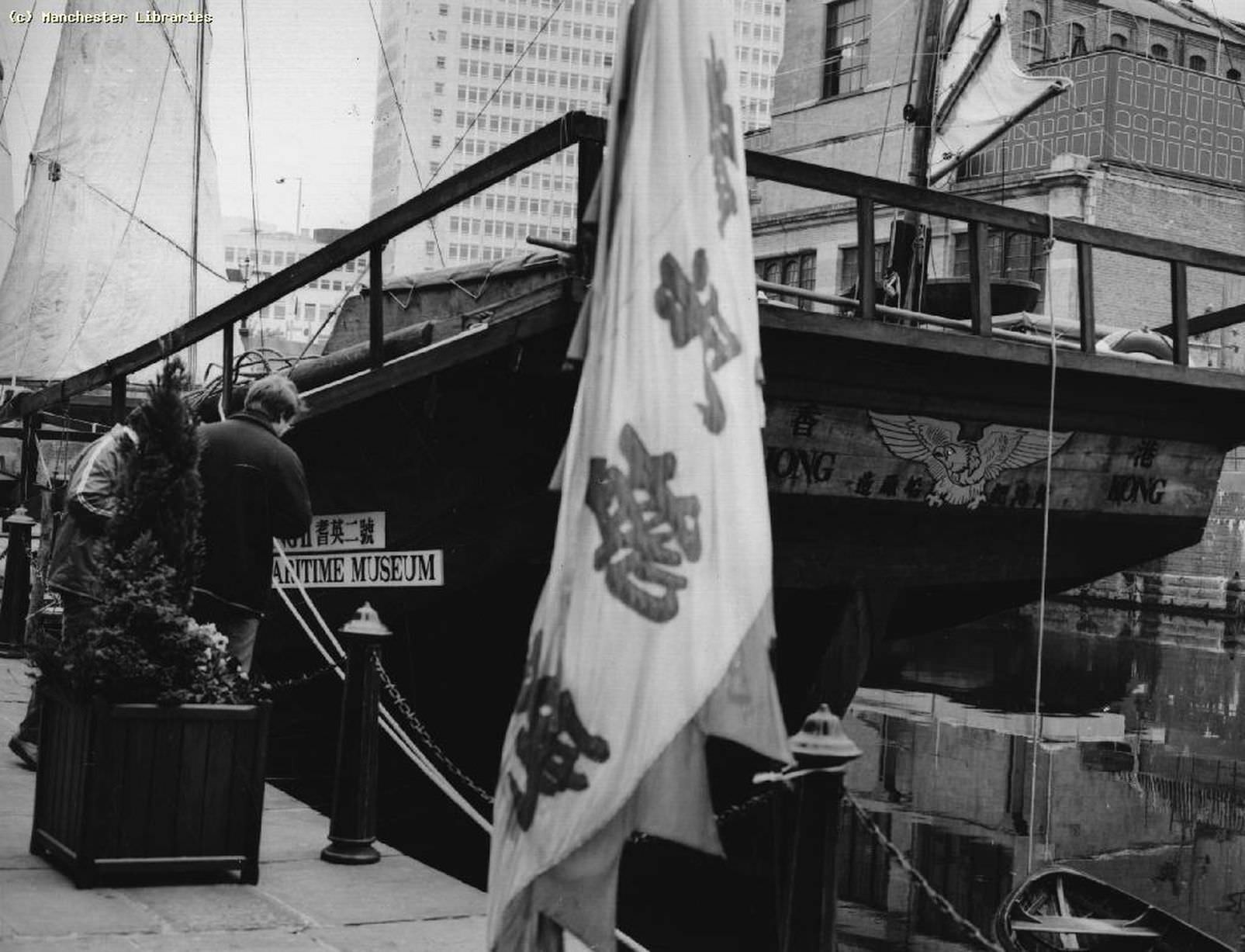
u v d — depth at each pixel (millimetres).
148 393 5727
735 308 4234
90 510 6820
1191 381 8391
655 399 4074
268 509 6742
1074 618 32625
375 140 108625
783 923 4074
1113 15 35406
